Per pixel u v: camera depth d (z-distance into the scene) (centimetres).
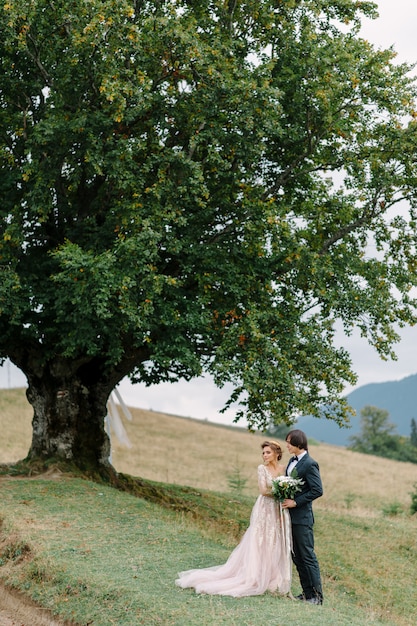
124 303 1555
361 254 1942
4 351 1934
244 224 1784
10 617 1034
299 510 1043
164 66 1716
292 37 1850
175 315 1666
